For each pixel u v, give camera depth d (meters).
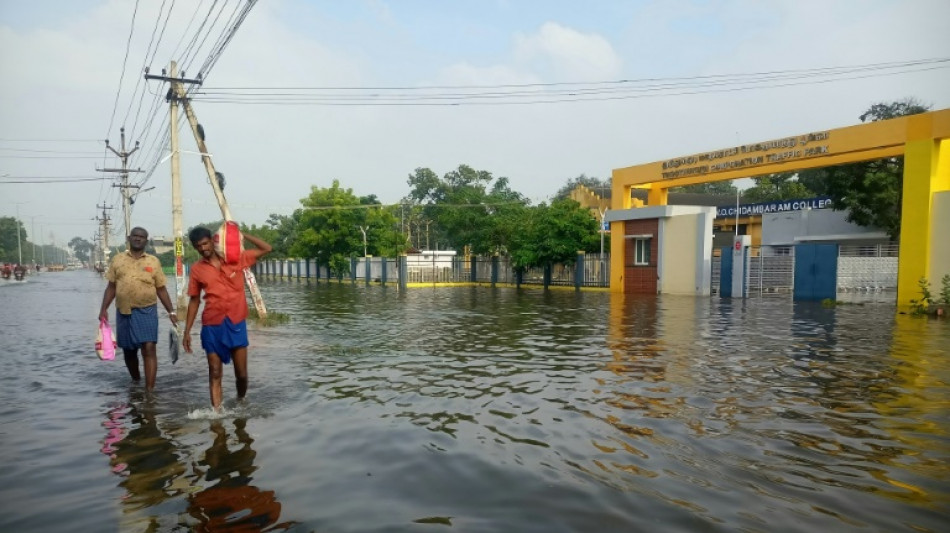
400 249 47.00
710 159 24.47
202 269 5.38
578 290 30.88
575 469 3.70
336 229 46.16
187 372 7.14
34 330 12.27
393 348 9.31
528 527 2.85
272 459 3.90
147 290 6.20
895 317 14.80
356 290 33.19
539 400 5.62
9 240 100.06
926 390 6.02
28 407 5.35
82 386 6.31
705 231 24.33
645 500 3.19
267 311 16.45
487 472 3.65
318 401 5.59
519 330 11.91
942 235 17.12
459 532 2.79
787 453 4.01
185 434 4.48
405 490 3.36
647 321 13.73
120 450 4.10
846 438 4.35
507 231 37.94
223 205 17.03
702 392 5.95
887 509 3.07
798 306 18.77
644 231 27.36
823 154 20.27
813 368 7.32
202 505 3.15
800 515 2.99
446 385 6.36
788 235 35.25
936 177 17.48
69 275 78.12
